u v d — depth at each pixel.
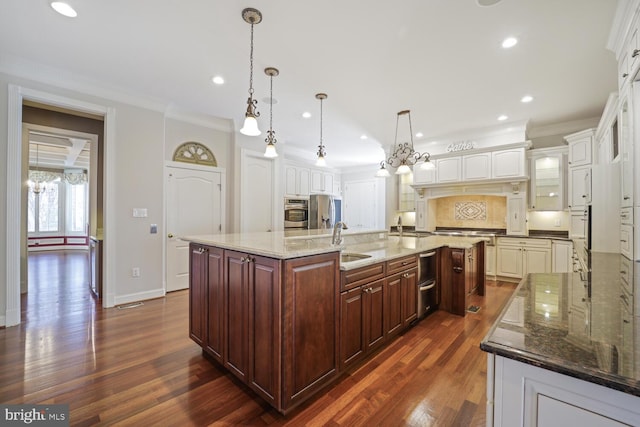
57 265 6.63
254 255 1.86
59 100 3.24
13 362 2.29
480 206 5.78
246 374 1.92
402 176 6.60
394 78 3.22
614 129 3.21
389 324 2.60
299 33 2.44
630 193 2.29
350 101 3.88
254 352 1.85
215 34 2.47
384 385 2.02
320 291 1.88
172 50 2.73
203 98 3.88
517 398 0.75
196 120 4.61
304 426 1.63
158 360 2.35
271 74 3.15
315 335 1.85
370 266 2.35
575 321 0.94
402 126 4.96
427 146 5.89
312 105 4.04
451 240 3.89
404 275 2.83
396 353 2.48
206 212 4.74
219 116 4.64
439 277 3.57
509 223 5.06
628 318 0.96
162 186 4.08
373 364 2.30
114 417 1.69
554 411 0.70
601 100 3.81
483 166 5.18
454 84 3.35
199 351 2.51
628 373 0.62
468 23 2.28
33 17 2.26
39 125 4.16
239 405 1.81
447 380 2.08
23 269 4.21
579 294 1.28
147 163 3.93
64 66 3.05
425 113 4.32
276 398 1.70
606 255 2.66
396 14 2.19
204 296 2.40
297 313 1.74
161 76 3.25
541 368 0.71
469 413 1.74
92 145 4.67
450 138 5.58
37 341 2.66
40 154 7.86
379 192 8.34
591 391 0.65
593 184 2.96
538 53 2.70
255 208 5.34
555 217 5.00
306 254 1.76
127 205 3.76
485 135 5.21
